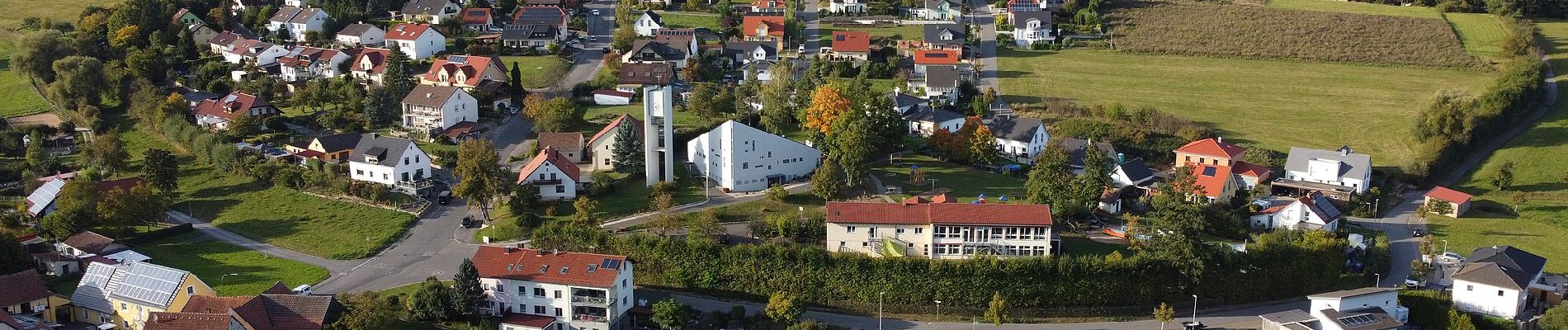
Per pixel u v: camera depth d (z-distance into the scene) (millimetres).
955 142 169500
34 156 178000
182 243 147625
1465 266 131125
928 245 131625
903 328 123500
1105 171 147000
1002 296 126562
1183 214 130625
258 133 191000
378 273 135375
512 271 122750
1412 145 194125
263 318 111625
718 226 137250
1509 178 176875
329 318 113562
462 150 156000
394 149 164750
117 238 147000
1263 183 171375
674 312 118500
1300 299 134250
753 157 157000
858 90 181125
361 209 157500
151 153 161125
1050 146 151625
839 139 155625
